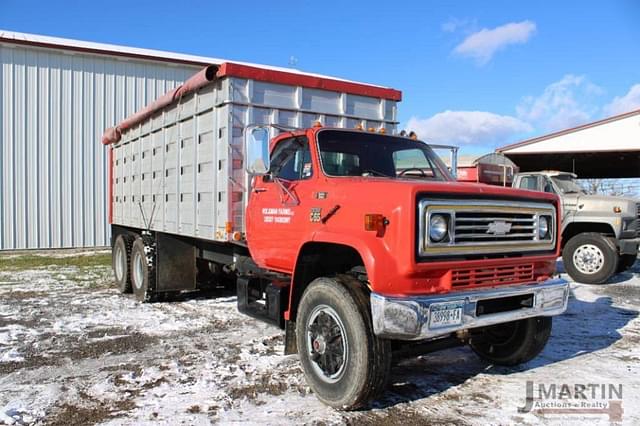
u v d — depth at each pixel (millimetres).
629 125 21172
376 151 5160
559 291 4422
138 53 19031
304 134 4977
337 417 3939
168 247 8109
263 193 5316
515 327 5023
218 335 6301
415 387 4621
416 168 5340
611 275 10266
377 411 4070
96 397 4344
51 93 17781
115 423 3828
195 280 8273
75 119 18156
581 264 10578
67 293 9320
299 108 6223
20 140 17375
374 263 3750
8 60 17094
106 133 10906
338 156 4895
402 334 3633
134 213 9320
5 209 17188
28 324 6871
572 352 5715
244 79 5898
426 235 3732
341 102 6574
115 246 9891
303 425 3799
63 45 17688
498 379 4848
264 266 5316
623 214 10438
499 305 4207
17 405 4168
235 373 4926
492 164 8898
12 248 17328
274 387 4562
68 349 5723
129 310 7762
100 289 9781
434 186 3822
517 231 4328
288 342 4664
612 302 8500
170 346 5828
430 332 3676
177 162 7336
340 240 4090
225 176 5887
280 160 5227
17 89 17281
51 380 4754
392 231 3781
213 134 6203
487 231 4078
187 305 8141
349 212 4148
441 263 3816
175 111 7352
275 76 6023
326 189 4457
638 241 10398
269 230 5145
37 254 16375
